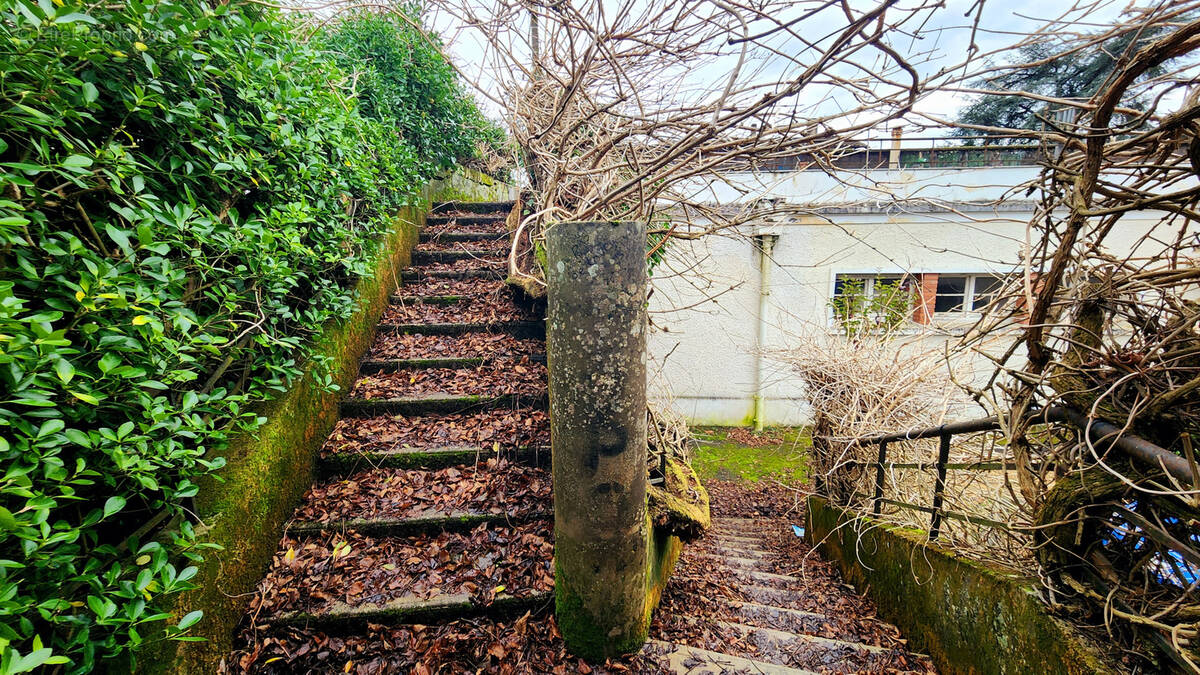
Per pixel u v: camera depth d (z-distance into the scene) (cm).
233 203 186
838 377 335
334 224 247
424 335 331
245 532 175
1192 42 89
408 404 267
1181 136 115
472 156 604
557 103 276
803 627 231
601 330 156
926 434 226
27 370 99
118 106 143
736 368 691
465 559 201
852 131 167
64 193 128
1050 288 135
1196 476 100
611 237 152
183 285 152
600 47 188
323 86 271
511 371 299
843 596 275
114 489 134
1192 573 115
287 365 203
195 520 158
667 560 251
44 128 112
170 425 129
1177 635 114
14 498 106
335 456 234
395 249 376
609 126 245
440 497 225
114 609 111
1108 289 136
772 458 609
